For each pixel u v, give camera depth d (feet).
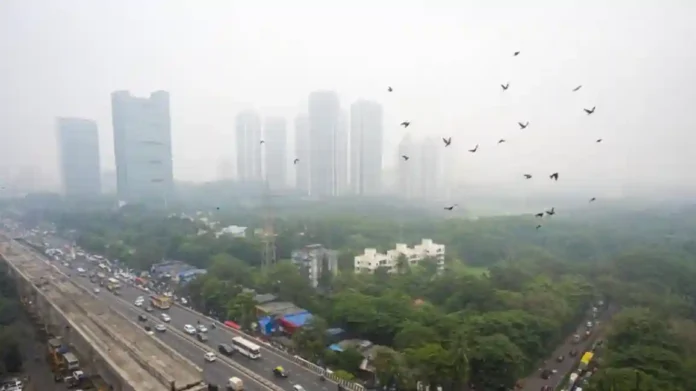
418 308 414.82
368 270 616.39
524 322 367.45
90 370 325.21
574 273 599.57
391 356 299.38
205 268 654.53
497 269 547.90
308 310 449.48
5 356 334.44
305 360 328.70
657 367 285.23
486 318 369.09
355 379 301.84
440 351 297.12
